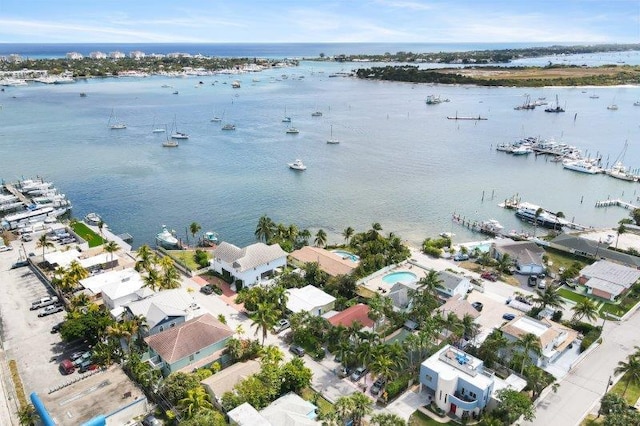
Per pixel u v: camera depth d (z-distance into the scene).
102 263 117.62
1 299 103.81
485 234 154.25
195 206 176.38
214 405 70.12
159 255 131.00
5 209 168.25
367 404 65.44
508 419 67.94
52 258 119.44
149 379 73.06
